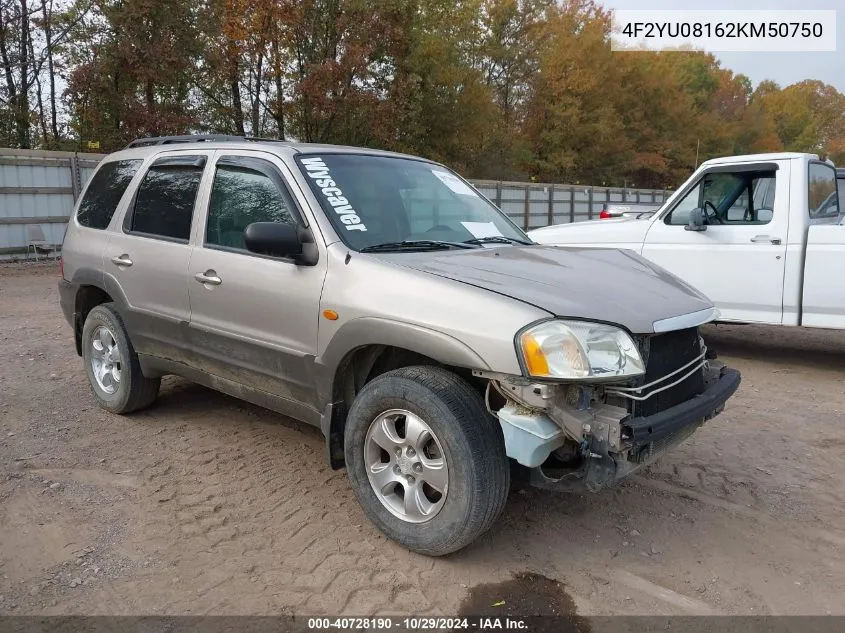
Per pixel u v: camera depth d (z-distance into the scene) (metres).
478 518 2.88
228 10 23.20
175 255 4.19
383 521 3.22
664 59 47.00
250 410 5.14
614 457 2.82
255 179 3.86
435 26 27.98
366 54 25.09
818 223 6.63
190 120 23.41
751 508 3.75
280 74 25.19
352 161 3.98
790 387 6.15
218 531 3.40
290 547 3.26
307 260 3.43
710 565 3.18
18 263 14.47
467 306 2.88
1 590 2.90
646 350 2.95
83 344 5.12
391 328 3.04
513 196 24.19
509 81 38.34
